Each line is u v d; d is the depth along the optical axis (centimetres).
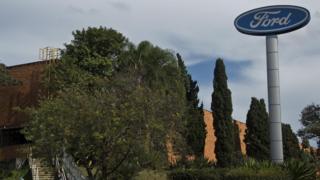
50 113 2922
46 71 4753
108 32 4881
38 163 4028
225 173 3422
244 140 5631
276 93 3159
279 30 3219
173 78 4728
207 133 5619
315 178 3122
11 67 5353
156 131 2944
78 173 3397
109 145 2789
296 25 3183
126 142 2758
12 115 5234
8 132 5212
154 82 4578
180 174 3647
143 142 2839
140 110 2867
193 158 5000
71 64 4612
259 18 3278
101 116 2770
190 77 5406
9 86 5309
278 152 3112
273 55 3203
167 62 4750
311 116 6028
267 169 3034
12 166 4722
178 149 4134
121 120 2781
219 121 5141
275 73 3181
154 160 2942
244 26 3309
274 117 3134
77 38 4878
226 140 5088
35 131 2991
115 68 4853
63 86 4425
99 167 2881
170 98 3462
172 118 3375
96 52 4822
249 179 3041
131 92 3147
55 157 3078
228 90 5231
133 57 4759
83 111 2789
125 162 2914
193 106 5272
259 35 3275
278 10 3253
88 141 2783
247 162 3384
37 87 5203
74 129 2794
